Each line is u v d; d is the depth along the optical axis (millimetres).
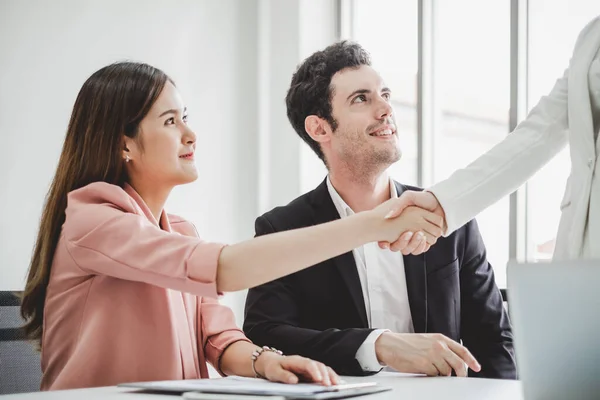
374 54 3984
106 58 3289
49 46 3084
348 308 1881
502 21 3514
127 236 1320
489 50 3559
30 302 1489
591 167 1574
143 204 1504
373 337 1568
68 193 1452
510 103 3404
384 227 1487
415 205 1568
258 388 1067
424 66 3730
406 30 3854
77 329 1406
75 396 1095
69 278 1408
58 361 1432
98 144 1501
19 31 2992
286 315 1858
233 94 3820
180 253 1270
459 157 3689
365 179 2016
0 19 2939
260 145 3928
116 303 1398
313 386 1130
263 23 3984
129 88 1517
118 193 1414
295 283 1909
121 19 3355
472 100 3629
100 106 1513
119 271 1321
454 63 3705
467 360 1510
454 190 1656
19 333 1788
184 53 3619
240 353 1462
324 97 2045
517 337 934
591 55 1620
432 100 3768
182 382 1188
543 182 3332
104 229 1340
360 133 1982
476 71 3611
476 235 2012
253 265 1259
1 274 2861
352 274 1891
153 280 1290
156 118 1524
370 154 1978
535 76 3402
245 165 3852
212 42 3742
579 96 1604
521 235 3354
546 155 1737
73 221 1377
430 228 1571
